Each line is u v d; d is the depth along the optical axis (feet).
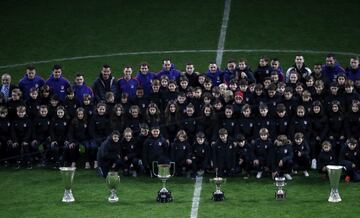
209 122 87.61
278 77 90.74
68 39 119.34
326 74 93.45
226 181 84.74
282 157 84.84
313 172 87.35
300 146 86.12
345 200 78.69
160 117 88.99
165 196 78.59
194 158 85.97
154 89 89.86
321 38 117.91
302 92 88.07
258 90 88.22
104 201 78.95
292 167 85.51
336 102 87.15
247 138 87.76
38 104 90.27
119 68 111.14
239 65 92.27
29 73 91.86
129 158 86.48
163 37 119.24
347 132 87.25
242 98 87.81
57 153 88.94
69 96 90.02
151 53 115.03
